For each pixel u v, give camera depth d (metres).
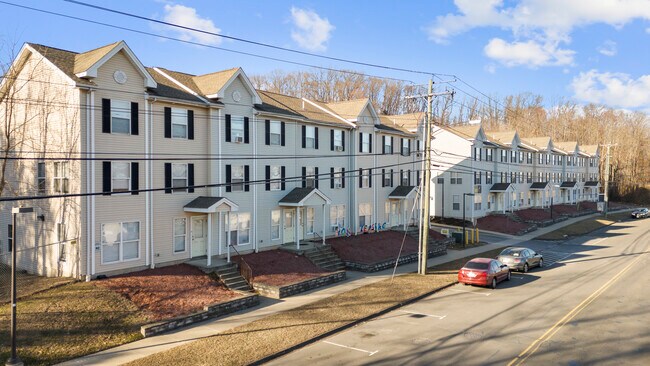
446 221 52.00
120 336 15.52
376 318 18.38
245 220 26.83
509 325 17.16
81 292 18.03
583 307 19.72
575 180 81.00
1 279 20.55
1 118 23.03
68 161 19.92
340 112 36.12
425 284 24.17
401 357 13.94
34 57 21.19
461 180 52.06
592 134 102.94
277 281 22.77
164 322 16.36
